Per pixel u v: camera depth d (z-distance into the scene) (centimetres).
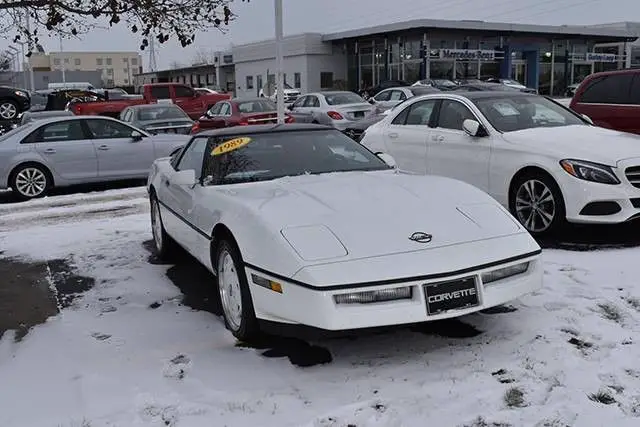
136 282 589
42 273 633
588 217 632
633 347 397
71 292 570
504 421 322
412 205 431
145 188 1221
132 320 488
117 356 420
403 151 841
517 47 4550
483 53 4359
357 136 1658
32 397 370
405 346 416
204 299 535
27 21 628
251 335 422
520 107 773
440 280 373
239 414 340
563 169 640
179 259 663
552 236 679
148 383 380
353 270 368
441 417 328
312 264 371
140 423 337
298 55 4797
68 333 465
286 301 377
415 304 370
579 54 4866
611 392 346
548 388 352
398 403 342
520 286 402
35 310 524
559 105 809
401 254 379
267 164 530
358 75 4753
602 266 558
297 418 333
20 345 449
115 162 1238
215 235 463
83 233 809
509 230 419
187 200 538
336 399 350
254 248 400
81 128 1221
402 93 2233
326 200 438
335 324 362
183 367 399
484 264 386
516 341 412
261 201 440
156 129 1686
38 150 1176
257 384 373
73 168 1203
